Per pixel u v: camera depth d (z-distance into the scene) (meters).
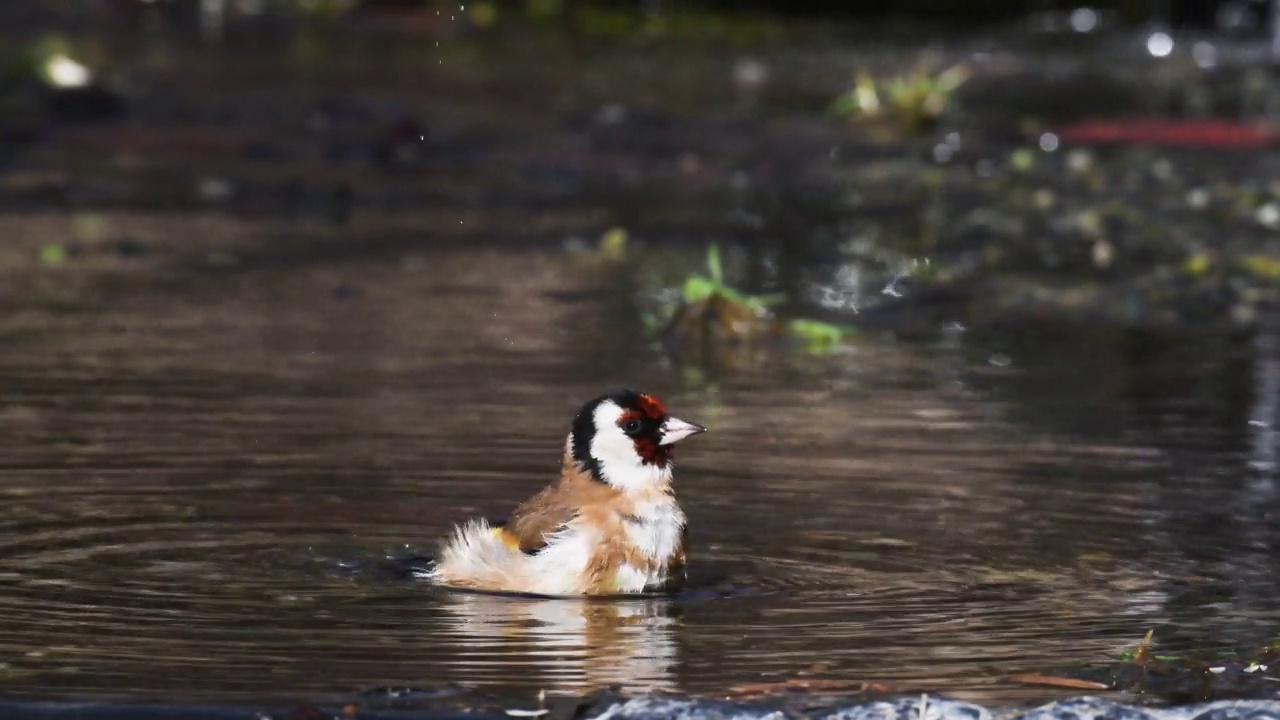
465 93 34.75
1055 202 25.25
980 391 15.57
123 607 9.62
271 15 46.38
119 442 13.12
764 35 48.78
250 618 9.48
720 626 9.45
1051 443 13.59
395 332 17.61
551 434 13.55
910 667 8.73
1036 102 35.78
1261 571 10.45
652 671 8.65
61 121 30.09
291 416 14.04
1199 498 12.09
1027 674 8.65
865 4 55.62
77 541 10.82
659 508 10.38
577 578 10.11
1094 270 21.28
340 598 9.88
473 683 8.45
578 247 22.48
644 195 26.00
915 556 10.74
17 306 18.52
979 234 23.25
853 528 11.33
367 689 8.33
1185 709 8.16
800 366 16.58
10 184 25.58
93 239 22.31
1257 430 14.12
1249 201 25.08
